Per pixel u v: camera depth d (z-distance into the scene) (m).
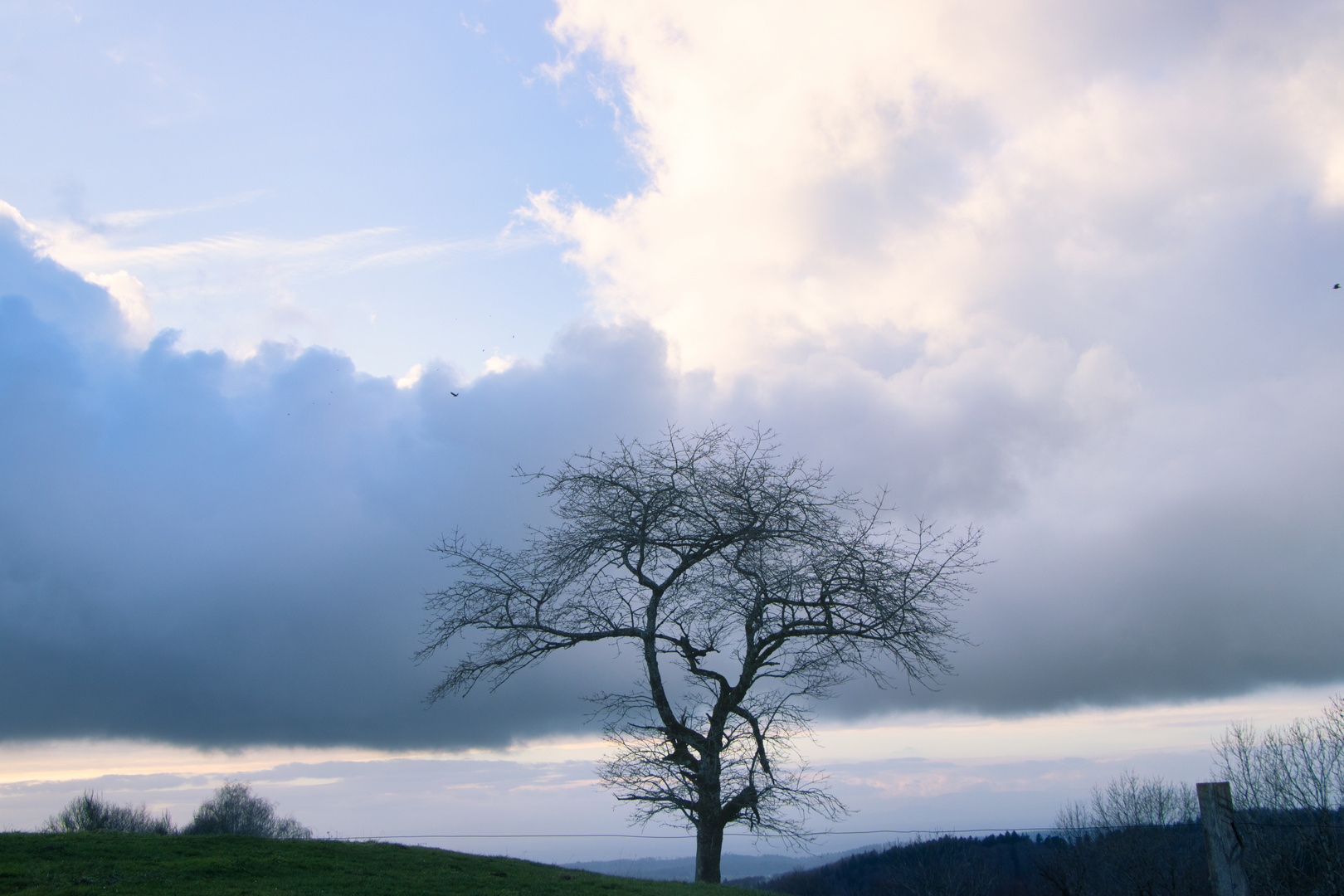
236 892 12.80
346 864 15.89
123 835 16.84
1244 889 10.50
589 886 16.02
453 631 22.23
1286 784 31.02
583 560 21.38
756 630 21.41
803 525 21.39
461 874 16.09
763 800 22.16
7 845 14.99
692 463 22.16
